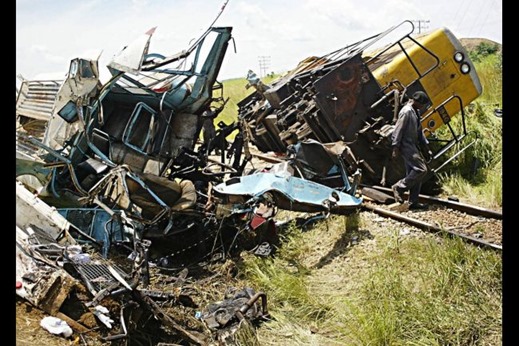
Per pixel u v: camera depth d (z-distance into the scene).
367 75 10.91
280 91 13.05
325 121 10.84
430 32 12.18
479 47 30.84
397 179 10.77
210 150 9.57
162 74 8.69
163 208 7.58
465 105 12.05
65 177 8.17
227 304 6.44
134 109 8.27
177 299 6.36
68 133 7.83
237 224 8.36
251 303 6.23
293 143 11.95
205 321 6.10
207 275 7.64
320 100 10.66
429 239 7.60
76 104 7.69
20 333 4.71
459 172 11.56
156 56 8.77
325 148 9.20
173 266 8.00
